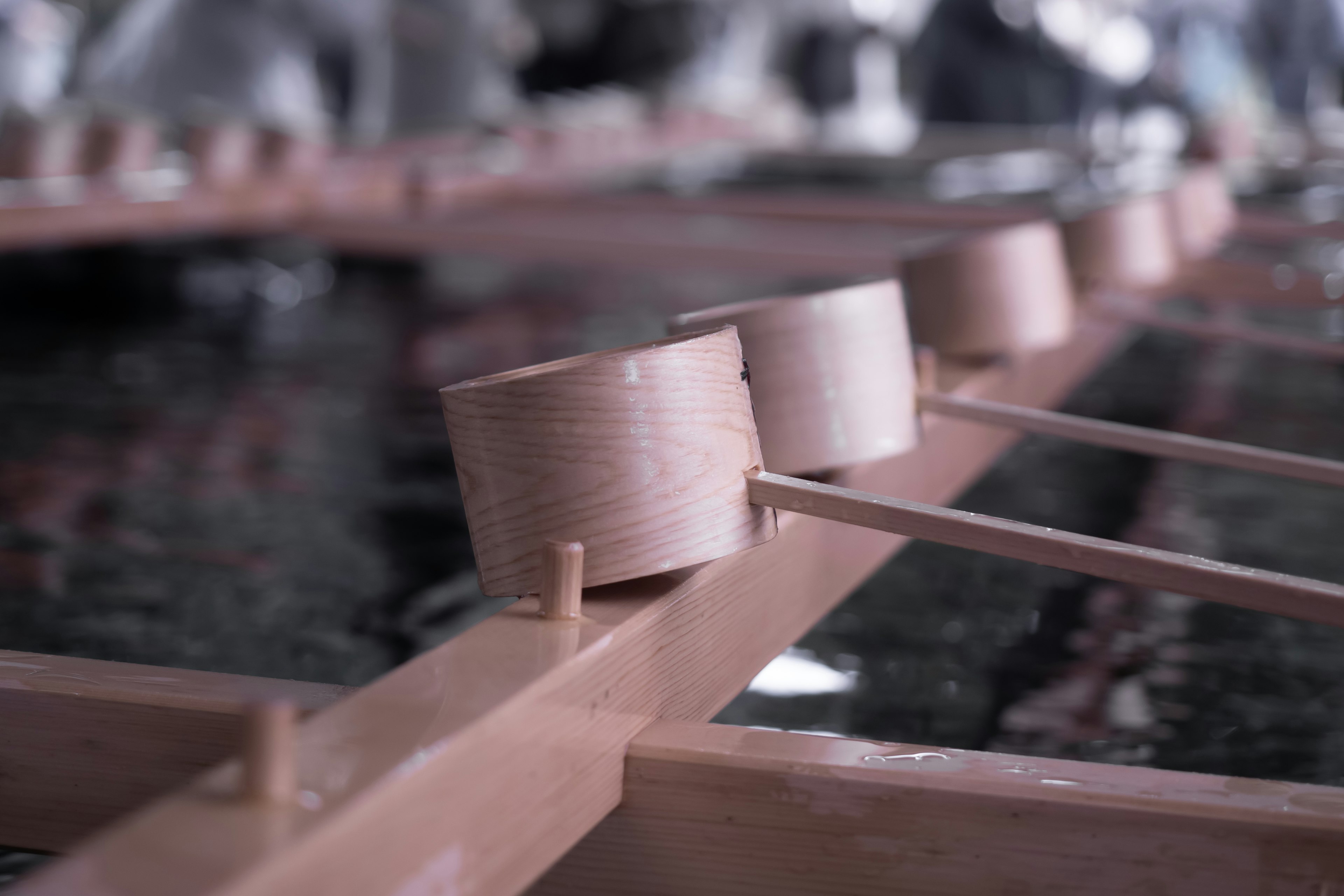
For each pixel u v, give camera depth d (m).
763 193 3.95
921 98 5.54
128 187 2.27
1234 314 2.44
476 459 0.76
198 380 1.88
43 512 1.22
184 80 3.17
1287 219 2.54
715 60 5.53
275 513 1.22
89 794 0.74
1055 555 0.73
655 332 2.28
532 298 2.73
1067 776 0.69
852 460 0.89
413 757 0.63
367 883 0.62
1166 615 1.03
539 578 0.76
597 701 0.70
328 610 1.03
